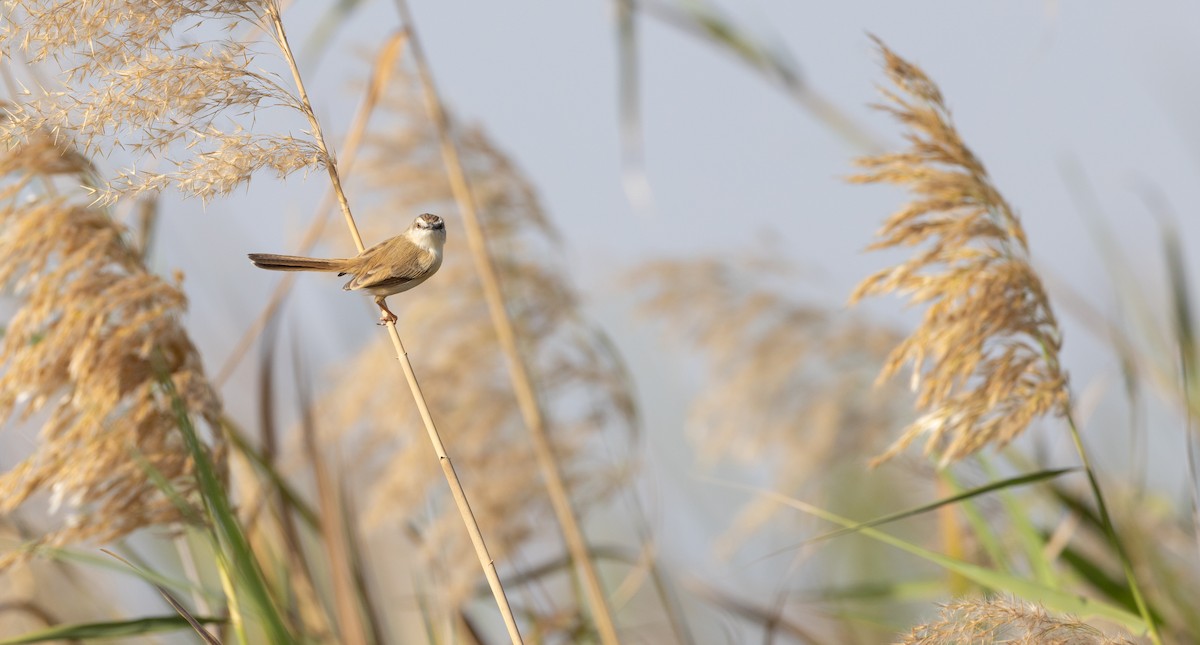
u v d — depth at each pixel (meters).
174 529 8.52
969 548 10.68
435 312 12.08
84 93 6.88
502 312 12.05
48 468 7.85
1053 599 7.66
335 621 9.33
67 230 7.73
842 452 13.43
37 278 7.71
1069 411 8.09
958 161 8.52
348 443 11.67
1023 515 8.88
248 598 7.57
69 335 7.64
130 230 8.34
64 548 8.00
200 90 6.94
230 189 6.95
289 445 10.94
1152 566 10.53
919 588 10.20
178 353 8.24
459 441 11.61
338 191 7.36
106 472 7.87
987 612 6.74
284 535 9.20
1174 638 9.34
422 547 11.14
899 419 13.51
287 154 7.14
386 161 12.34
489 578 7.20
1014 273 8.12
